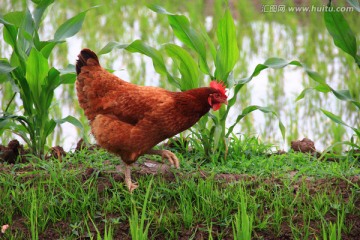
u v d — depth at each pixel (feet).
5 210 33.47
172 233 31.94
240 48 70.44
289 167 39.40
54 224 32.91
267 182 36.76
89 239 32.14
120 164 39.60
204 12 85.15
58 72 40.40
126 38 73.05
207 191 34.68
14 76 41.78
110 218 33.17
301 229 32.40
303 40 71.92
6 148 41.81
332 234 30.04
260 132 54.03
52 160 40.75
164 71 40.73
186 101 34.50
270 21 76.43
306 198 34.81
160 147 42.45
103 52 39.14
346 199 34.65
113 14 81.10
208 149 41.09
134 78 62.23
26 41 42.45
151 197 33.99
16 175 37.22
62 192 34.37
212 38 72.54
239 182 36.04
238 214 31.32
